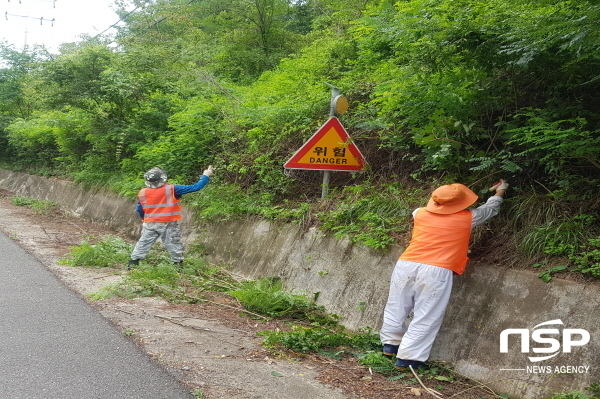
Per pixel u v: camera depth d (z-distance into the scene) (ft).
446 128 20.63
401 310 16.72
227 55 52.19
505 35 16.53
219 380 14.11
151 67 45.91
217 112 38.24
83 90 47.83
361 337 18.70
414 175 23.72
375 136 27.25
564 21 14.73
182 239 33.65
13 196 67.05
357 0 40.88
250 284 24.06
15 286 22.39
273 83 37.68
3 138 80.94
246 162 33.42
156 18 56.65
